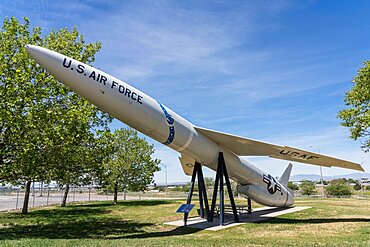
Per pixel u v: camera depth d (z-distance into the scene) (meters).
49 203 31.98
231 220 12.84
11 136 9.62
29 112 9.17
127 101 9.02
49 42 11.70
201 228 10.90
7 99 9.12
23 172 10.58
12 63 10.06
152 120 9.70
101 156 12.62
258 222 12.17
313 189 44.81
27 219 15.15
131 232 10.35
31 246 7.14
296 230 10.11
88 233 10.20
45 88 10.03
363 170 12.91
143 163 27.16
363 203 20.67
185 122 10.95
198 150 11.44
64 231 10.75
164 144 10.83
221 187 11.84
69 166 11.91
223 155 12.36
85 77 8.32
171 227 11.28
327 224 11.32
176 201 26.70
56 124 10.36
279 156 13.02
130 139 27.05
